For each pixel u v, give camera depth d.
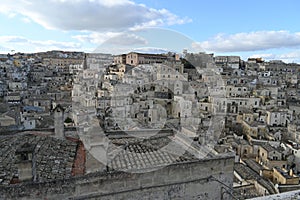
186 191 7.89
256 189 22.02
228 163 8.37
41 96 52.25
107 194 6.98
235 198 8.55
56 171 7.34
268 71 89.12
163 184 7.56
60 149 8.86
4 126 26.48
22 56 138.25
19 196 6.19
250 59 120.38
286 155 31.58
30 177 6.59
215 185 8.23
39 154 8.23
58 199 6.54
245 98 51.94
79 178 6.66
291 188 22.31
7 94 53.47
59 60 128.62
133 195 7.26
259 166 29.36
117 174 7.01
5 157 8.09
